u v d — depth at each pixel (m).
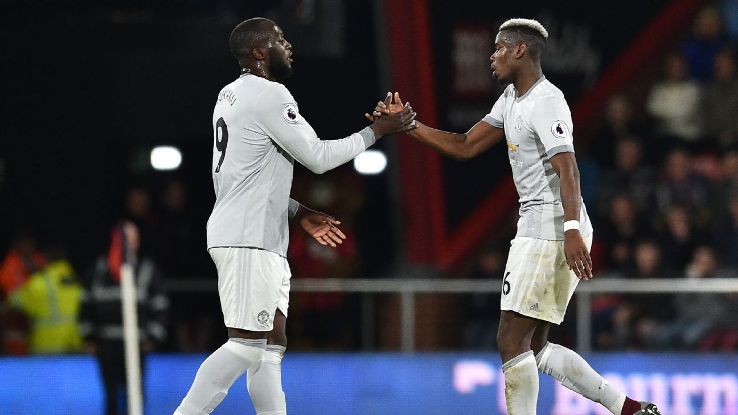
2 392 41.66
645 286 41.50
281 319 24.83
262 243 23.83
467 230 47.41
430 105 46.84
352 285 41.91
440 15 47.06
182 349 47.66
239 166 23.92
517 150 24.48
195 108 49.28
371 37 50.38
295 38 49.25
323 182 49.47
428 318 44.94
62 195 50.44
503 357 24.62
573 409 41.50
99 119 49.69
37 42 49.88
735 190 47.22
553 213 24.20
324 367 42.12
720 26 51.78
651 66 51.22
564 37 49.53
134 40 49.47
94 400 41.75
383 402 42.03
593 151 50.31
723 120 50.59
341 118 49.75
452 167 47.50
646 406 24.70
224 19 49.56
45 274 44.66
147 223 47.50
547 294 24.31
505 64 24.52
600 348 43.50
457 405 42.00
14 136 50.38
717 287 41.06
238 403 41.22
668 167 47.84
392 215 48.66
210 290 42.94
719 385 41.38
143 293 39.88
